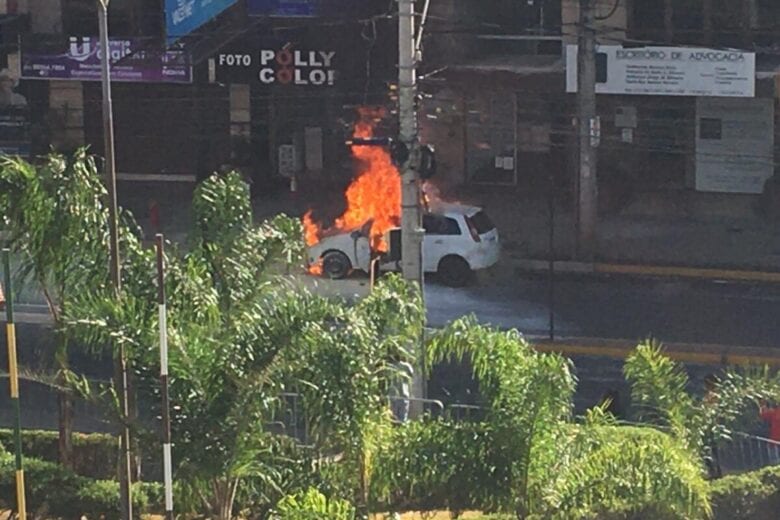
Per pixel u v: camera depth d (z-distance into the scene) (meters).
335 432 26.27
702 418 29.47
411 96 39.94
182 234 65.56
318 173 70.56
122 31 71.19
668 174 69.81
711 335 52.38
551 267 52.09
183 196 71.25
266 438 26.78
